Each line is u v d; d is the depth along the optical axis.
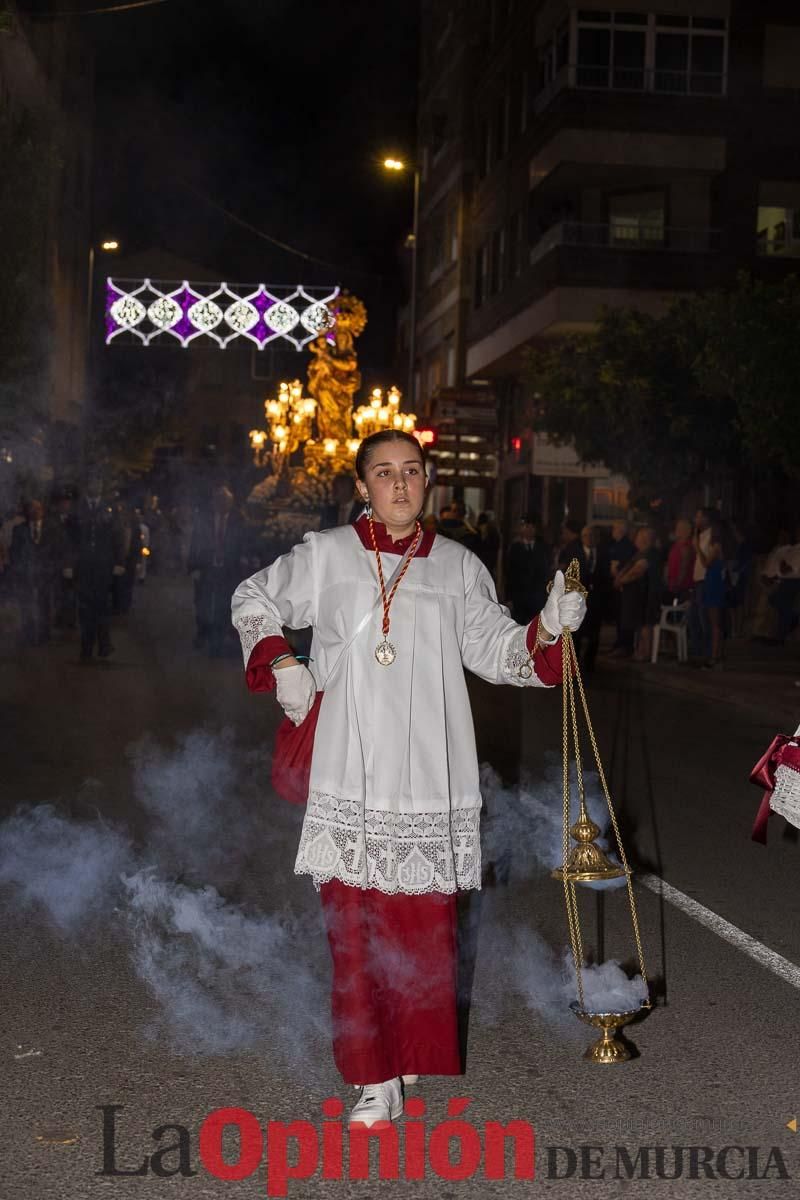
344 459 38.66
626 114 32.16
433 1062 4.20
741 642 22.84
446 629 4.28
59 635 22.67
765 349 21.11
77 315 52.09
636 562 19.97
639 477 26.11
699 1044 4.89
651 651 19.95
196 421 70.62
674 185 32.97
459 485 36.31
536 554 22.41
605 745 12.25
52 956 5.81
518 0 37.44
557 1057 4.75
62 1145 3.99
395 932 4.17
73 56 48.56
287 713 4.17
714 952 6.02
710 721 14.14
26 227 24.44
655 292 31.81
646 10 32.34
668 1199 3.71
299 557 4.32
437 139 50.47
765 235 32.91
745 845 8.29
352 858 4.11
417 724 4.20
